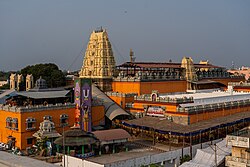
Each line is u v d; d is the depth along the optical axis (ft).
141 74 287.69
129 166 165.99
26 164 106.01
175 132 203.82
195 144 211.82
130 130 243.40
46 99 225.97
